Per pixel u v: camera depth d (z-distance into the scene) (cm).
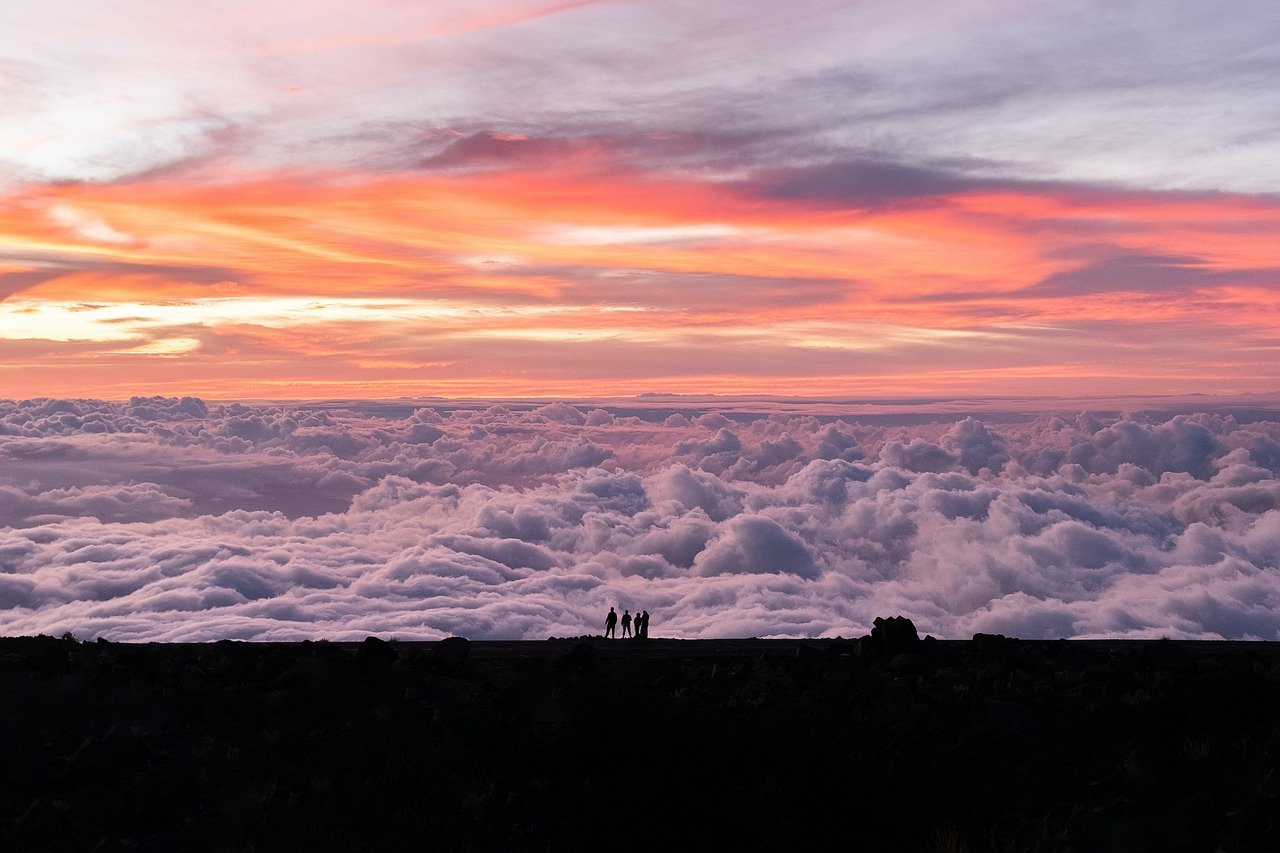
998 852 1493
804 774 1670
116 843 1430
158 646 2539
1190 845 1454
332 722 1886
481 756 1723
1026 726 1836
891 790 1644
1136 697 1894
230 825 1501
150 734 1811
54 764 1683
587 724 1747
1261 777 1628
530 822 1562
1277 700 1975
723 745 1703
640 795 1599
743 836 1561
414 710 1925
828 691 1917
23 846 1428
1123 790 1631
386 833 1520
